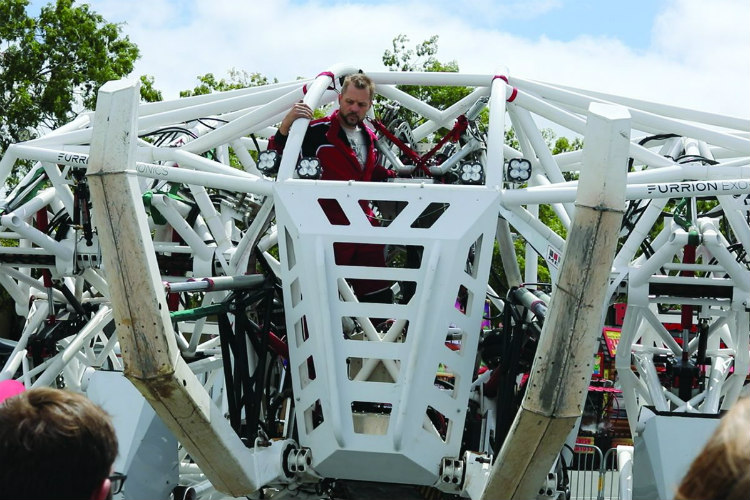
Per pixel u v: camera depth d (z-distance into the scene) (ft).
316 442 19.26
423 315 18.74
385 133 23.90
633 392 29.37
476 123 24.81
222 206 31.22
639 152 26.03
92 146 15.71
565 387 16.01
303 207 20.03
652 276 25.62
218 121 31.35
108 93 15.64
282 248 20.26
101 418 6.66
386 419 20.08
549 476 19.57
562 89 27.71
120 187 15.66
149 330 16.20
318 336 19.06
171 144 28.76
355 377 20.44
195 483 24.04
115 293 16.17
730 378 29.81
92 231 26.89
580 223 15.39
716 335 34.68
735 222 27.04
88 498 6.57
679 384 28.94
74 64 91.30
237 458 18.07
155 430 20.38
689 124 26.35
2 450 6.34
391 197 19.88
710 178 23.61
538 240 21.62
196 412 17.06
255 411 22.12
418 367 18.70
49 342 28.68
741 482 5.38
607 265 15.51
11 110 85.15
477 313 19.54
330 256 19.43
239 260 25.67
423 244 19.27
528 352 23.79
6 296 54.90
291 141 21.62
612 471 25.53
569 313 15.70
